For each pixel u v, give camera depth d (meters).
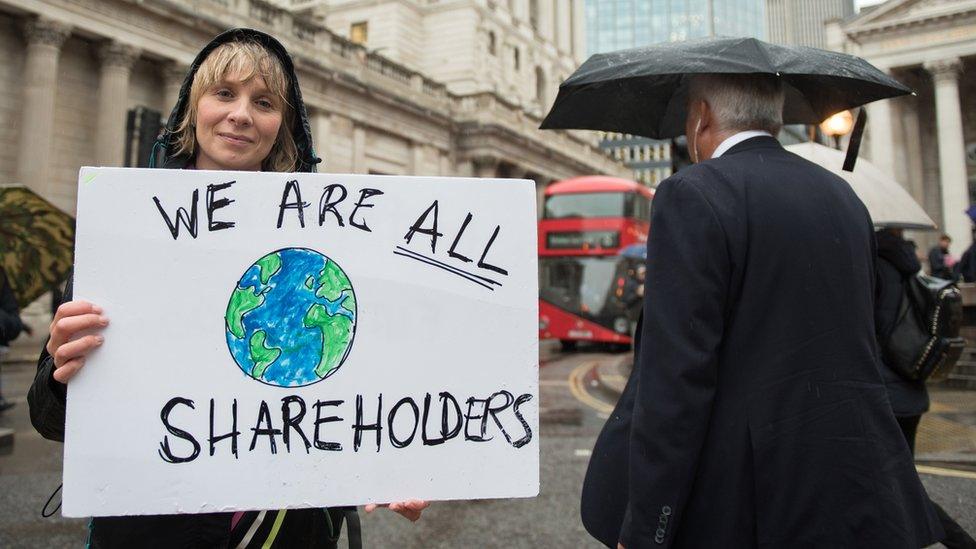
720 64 1.75
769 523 1.46
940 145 29.58
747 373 1.53
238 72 1.61
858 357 1.55
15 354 14.94
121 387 1.40
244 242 1.48
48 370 1.44
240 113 1.60
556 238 19.30
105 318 1.40
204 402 1.43
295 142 1.80
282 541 1.61
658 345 1.52
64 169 17.50
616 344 19.56
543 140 37.38
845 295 1.58
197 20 19.27
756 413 1.50
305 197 1.52
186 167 1.69
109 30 17.53
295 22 22.98
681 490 1.48
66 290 1.51
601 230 18.92
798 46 1.96
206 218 1.47
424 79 30.05
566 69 50.12
